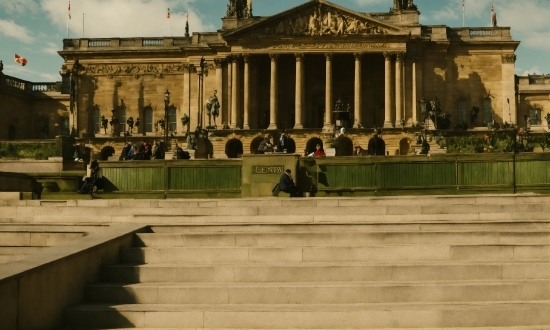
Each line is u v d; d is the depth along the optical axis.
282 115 107.88
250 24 99.50
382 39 98.81
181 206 31.47
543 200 30.62
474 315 17.31
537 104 112.19
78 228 24.44
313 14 99.50
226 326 17.38
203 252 21.25
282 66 108.25
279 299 18.67
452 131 95.06
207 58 107.81
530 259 20.94
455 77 104.94
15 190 42.38
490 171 38.56
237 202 31.66
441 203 30.69
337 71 107.88
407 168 39.50
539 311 17.38
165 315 17.48
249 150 96.69
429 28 104.38
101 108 111.25
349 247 21.22
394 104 100.50
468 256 21.08
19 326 15.98
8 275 15.70
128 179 41.78
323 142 94.25
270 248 21.20
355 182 39.97
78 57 111.69
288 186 38.06
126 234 21.88
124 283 19.66
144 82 110.75
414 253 21.11
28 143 67.75
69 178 44.19
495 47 104.50
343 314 17.30
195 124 108.19
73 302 18.39
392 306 17.94
